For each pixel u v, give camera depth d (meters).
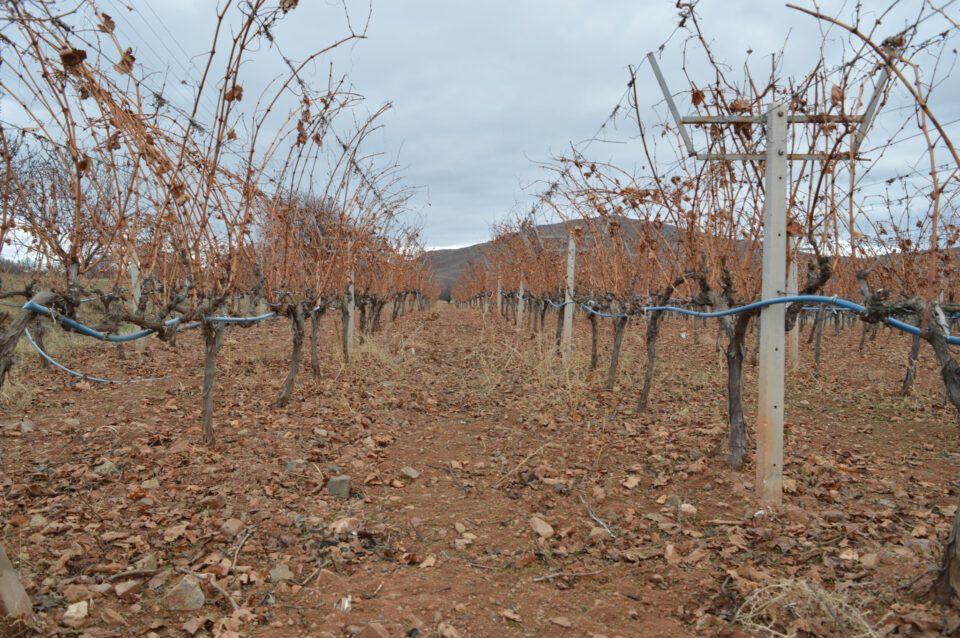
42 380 8.46
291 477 4.89
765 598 2.99
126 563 3.40
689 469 5.14
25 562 3.32
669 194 5.30
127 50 3.37
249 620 2.90
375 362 10.97
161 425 6.24
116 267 4.11
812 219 4.00
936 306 3.04
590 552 3.76
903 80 2.53
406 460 5.56
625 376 10.03
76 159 3.19
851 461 5.64
